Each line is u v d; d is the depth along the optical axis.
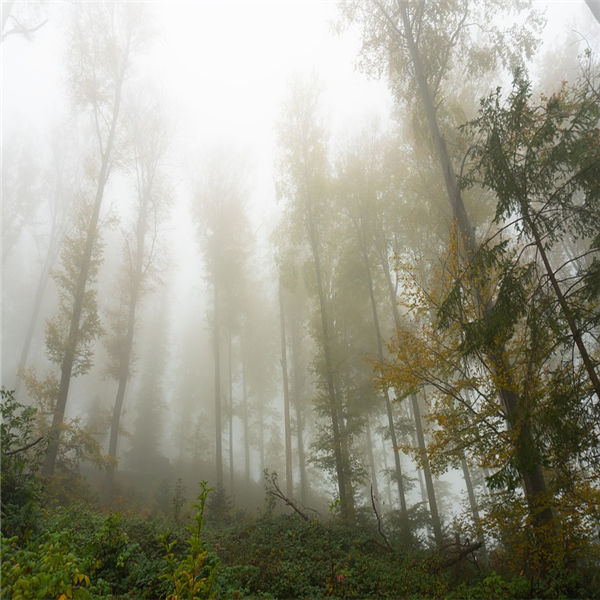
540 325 6.11
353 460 13.64
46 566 2.87
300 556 7.42
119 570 4.84
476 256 6.62
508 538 6.36
